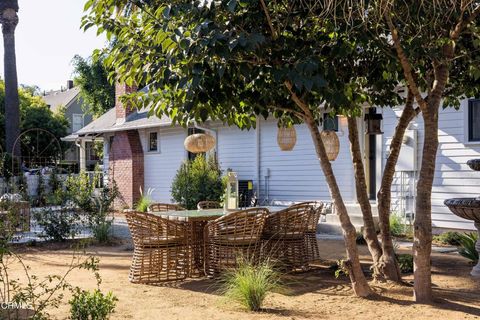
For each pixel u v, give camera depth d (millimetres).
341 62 6277
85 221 12500
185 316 5457
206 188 16344
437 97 5750
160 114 6328
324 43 5473
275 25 5477
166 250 7539
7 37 20703
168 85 5477
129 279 7527
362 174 7145
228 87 5500
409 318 5184
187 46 4695
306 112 5961
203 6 5035
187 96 5105
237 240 7477
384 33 6156
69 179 13125
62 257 9969
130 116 21438
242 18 5234
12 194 11992
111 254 10312
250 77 5324
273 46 5234
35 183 16812
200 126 17625
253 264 7410
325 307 5711
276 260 7516
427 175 5723
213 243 7707
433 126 5711
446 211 11617
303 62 4727
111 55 5758
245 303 5723
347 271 6195
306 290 6680
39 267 8789
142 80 5734
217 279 7520
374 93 7559
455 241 10461
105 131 21844
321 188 14773
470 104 11281
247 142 16938
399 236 11484
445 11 5770
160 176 20281
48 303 5141
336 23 5324
